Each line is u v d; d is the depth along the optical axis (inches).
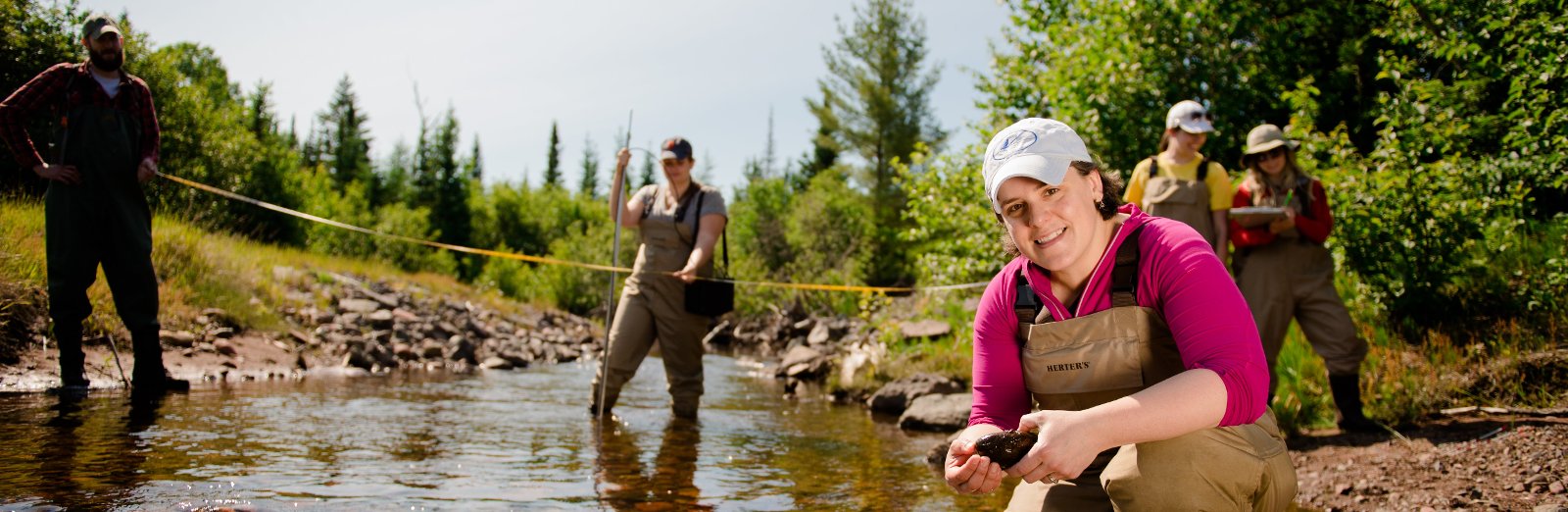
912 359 321.7
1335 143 250.1
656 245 226.7
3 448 132.3
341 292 399.2
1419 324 218.4
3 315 210.7
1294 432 185.9
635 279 228.8
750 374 399.5
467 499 123.9
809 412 258.7
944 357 307.7
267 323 307.1
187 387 214.2
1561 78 210.4
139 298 198.4
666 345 226.2
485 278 948.6
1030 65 351.6
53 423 154.9
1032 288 84.0
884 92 1445.6
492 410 219.8
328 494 119.9
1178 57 329.1
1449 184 213.2
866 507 132.6
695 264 218.1
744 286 828.6
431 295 511.8
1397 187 215.2
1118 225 81.0
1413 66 249.6
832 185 1477.6
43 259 244.4
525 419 207.9
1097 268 79.4
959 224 335.0
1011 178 75.5
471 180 2159.2
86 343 223.5
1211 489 76.2
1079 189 76.8
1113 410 66.1
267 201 745.0
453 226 1814.7
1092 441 65.6
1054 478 68.9
